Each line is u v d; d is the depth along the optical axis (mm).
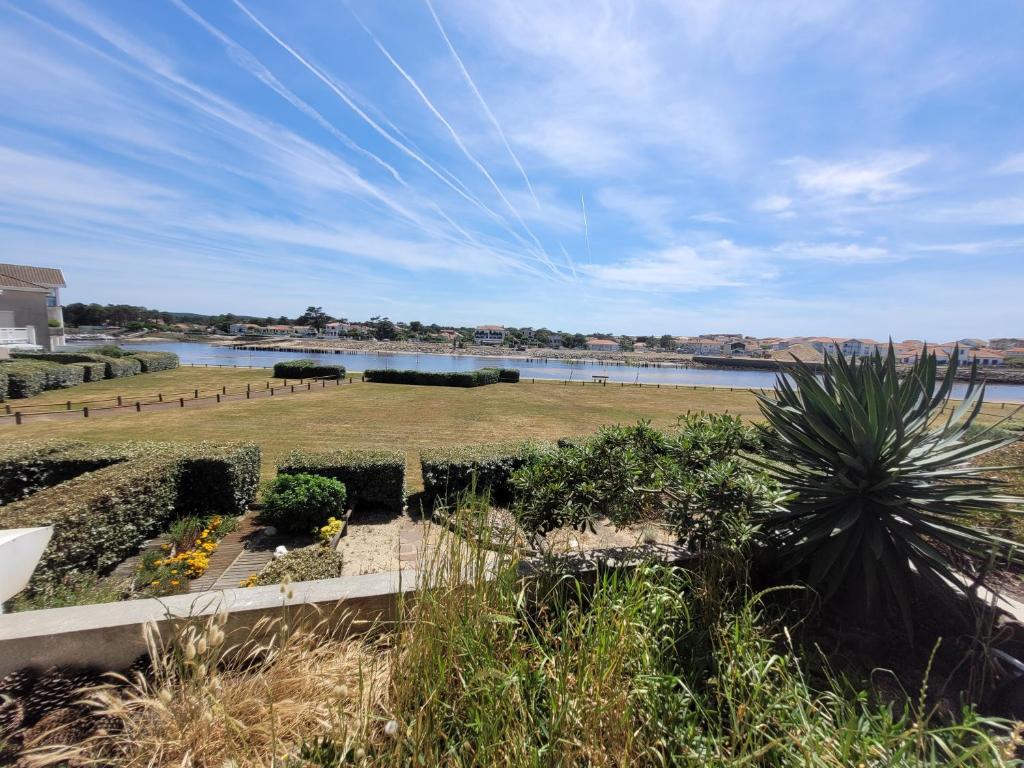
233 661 1892
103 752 1422
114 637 1788
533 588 2094
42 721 1547
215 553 4922
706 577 2166
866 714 1461
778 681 1661
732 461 2559
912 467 2289
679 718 1444
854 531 2301
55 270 39719
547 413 18000
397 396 21703
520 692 1348
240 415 14992
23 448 5527
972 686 1874
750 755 1210
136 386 22172
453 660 1495
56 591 3447
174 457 5531
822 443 2557
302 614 1975
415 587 1898
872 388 2254
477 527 1940
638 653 1562
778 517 2453
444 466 6242
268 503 5398
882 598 2379
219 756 1340
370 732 1366
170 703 1396
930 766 1212
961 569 2289
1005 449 4133
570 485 2613
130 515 4492
